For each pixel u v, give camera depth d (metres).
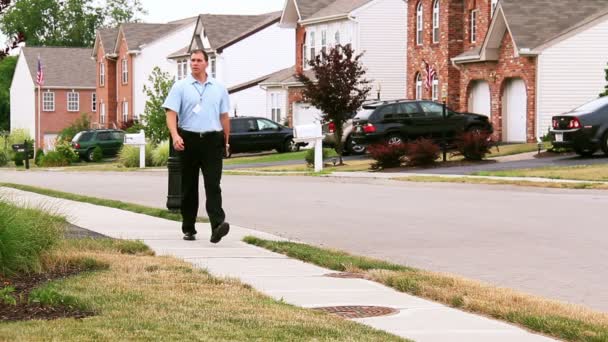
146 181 62.59
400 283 18.62
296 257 22.92
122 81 158.88
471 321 15.64
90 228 28.94
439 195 42.75
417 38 95.31
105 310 15.28
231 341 13.16
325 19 106.62
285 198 42.78
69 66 183.00
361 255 24.34
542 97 74.50
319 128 64.25
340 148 74.50
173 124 24.75
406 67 102.25
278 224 31.92
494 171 53.41
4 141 125.12
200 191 47.66
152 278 18.73
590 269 22.02
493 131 77.56
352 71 74.62
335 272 20.75
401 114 73.94
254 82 126.38
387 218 33.47
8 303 15.75
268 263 22.02
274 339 13.35
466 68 83.69
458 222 31.78
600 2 77.06
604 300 18.38
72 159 112.38
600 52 74.88
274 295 17.88
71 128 157.88
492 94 80.06
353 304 17.08
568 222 31.05
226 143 25.42
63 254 20.62
